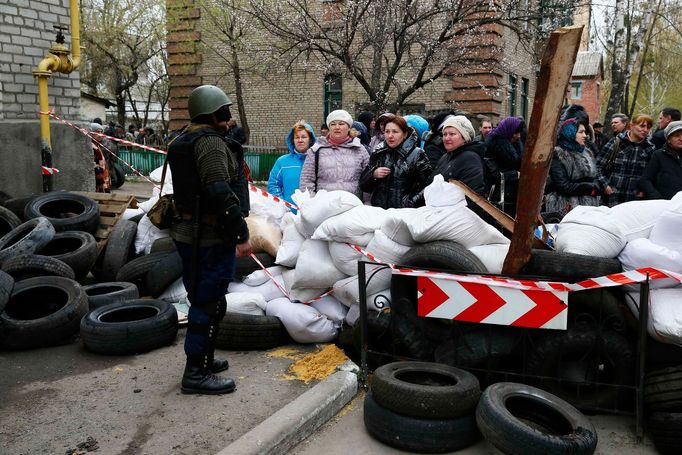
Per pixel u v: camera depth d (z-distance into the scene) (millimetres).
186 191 3369
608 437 3277
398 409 3113
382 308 4023
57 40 7895
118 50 28438
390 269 4082
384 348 4082
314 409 3326
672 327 3145
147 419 3236
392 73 11914
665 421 3029
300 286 4457
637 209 3848
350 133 5637
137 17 26734
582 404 3463
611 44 17766
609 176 7027
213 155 3271
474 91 15914
